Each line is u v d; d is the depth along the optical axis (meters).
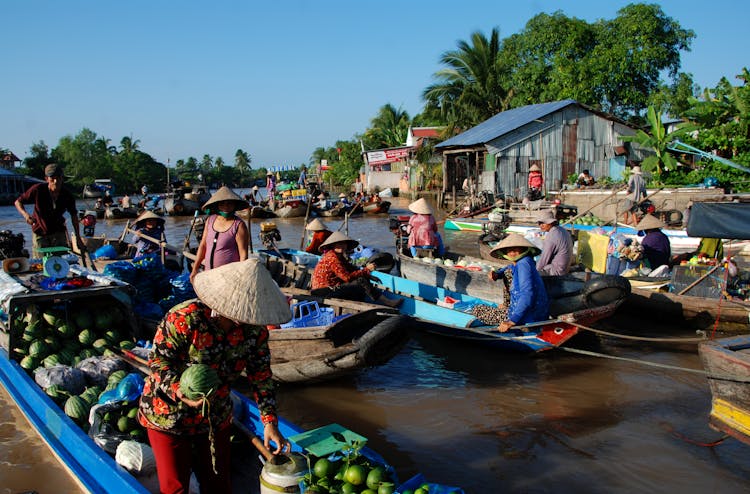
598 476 4.80
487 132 25.27
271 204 31.09
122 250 13.56
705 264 9.45
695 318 8.53
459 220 21.47
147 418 3.12
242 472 4.53
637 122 30.11
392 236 21.09
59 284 6.26
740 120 18.75
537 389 6.61
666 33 28.70
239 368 3.23
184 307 3.03
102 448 4.32
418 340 8.46
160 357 3.04
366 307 6.88
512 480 4.76
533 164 24.61
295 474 3.55
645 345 8.08
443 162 28.56
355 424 5.83
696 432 5.51
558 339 7.22
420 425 5.78
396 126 50.78
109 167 82.00
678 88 28.12
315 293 7.68
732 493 4.53
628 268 10.27
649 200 16.73
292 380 6.53
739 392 4.60
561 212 18.25
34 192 8.01
